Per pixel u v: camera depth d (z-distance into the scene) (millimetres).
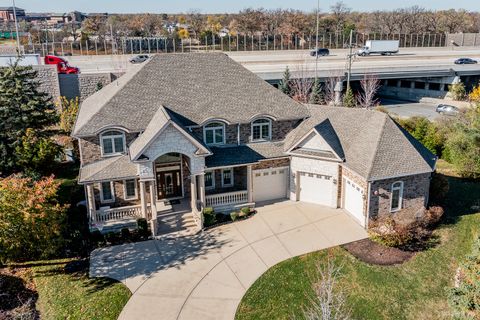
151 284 25266
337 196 33500
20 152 38188
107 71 68250
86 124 31250
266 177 35000
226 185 35625
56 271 26422
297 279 25641
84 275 26078
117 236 29953
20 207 24766
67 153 43281
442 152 46281
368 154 30812
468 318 19156
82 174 30734
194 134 33281
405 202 31172
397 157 30562
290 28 127312
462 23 146875
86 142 31516
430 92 83812
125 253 28359
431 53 105500
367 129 33062
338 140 34062
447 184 34969
